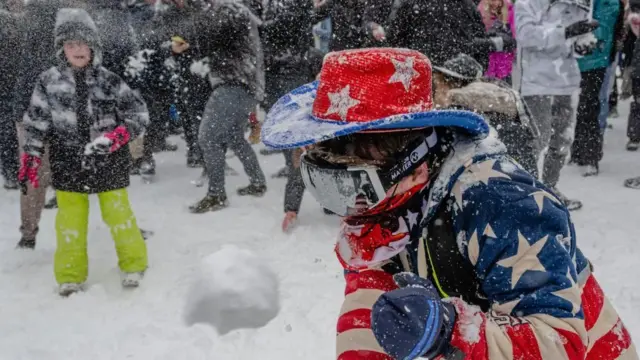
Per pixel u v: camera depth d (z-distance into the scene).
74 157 4.21
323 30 8.07
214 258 4.06
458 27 4.82
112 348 3.75
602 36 6.30
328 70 1.36
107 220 4.44
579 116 6.59
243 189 6.45
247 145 6.29
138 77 6.79
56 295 4.42
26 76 6.27
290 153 5.32
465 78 2.31
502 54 5.81
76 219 4.36
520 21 5.31
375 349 1.56
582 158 6.68
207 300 3.90
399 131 1.35
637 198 5.93
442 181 1.35
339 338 1.62
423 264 1.42
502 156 1.40
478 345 1.20
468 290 1.38
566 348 1.22
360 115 1.32
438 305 1.19
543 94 5.25
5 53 6.50
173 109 8.13
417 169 1.37
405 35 5.03
